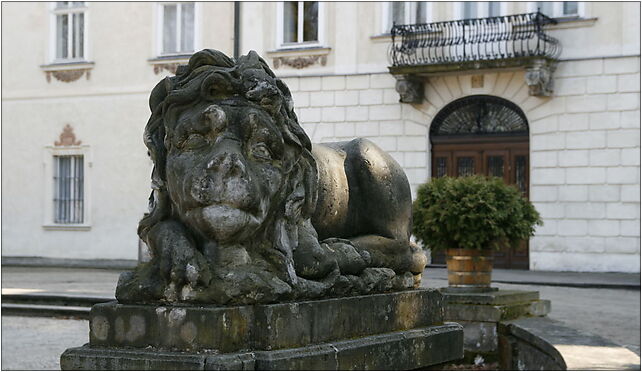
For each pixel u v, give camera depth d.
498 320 8.80
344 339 4.26
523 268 21.86
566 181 21.45
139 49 25.66
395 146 23.02
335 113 23.53
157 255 3.88
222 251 3.82
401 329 4.74
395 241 4.92
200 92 3.89
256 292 3.79
